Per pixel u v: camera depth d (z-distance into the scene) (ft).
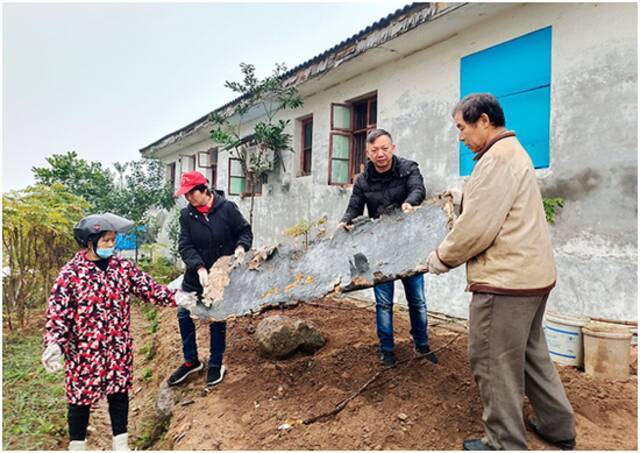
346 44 20.12
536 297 6.73
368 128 22.41
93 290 8.25
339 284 8.38
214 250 11.43
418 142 18.83
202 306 10.27
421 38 17.56
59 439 10.36
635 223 11.96
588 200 12.98
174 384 11.62
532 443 7.33
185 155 44.14
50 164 38.24
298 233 16.92
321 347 12.55
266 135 26.14
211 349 11.25
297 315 16.43
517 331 6.68
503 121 7.23
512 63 15.15
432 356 10.69
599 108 12.71
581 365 10.63
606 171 12.55
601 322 10.96
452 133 17.38
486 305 6.84
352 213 11.03
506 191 6.58
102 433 10.91
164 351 14.71
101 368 8.32
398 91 19.83
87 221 8.36
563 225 13.58
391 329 10.52
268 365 11.67
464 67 16.83
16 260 19.48
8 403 12.05
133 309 25.62
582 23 13.12
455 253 6.85
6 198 17.65
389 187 10.65
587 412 8.34
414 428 7.97
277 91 24.88
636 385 9.53
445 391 9.08
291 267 9.98
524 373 7.27
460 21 16.05
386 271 8.00
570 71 13.42
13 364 15.16
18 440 10.19
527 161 6.94
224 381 11.21
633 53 11.98
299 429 8.39
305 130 27.84
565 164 13.55
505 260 6.70
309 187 25.85
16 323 20.53
